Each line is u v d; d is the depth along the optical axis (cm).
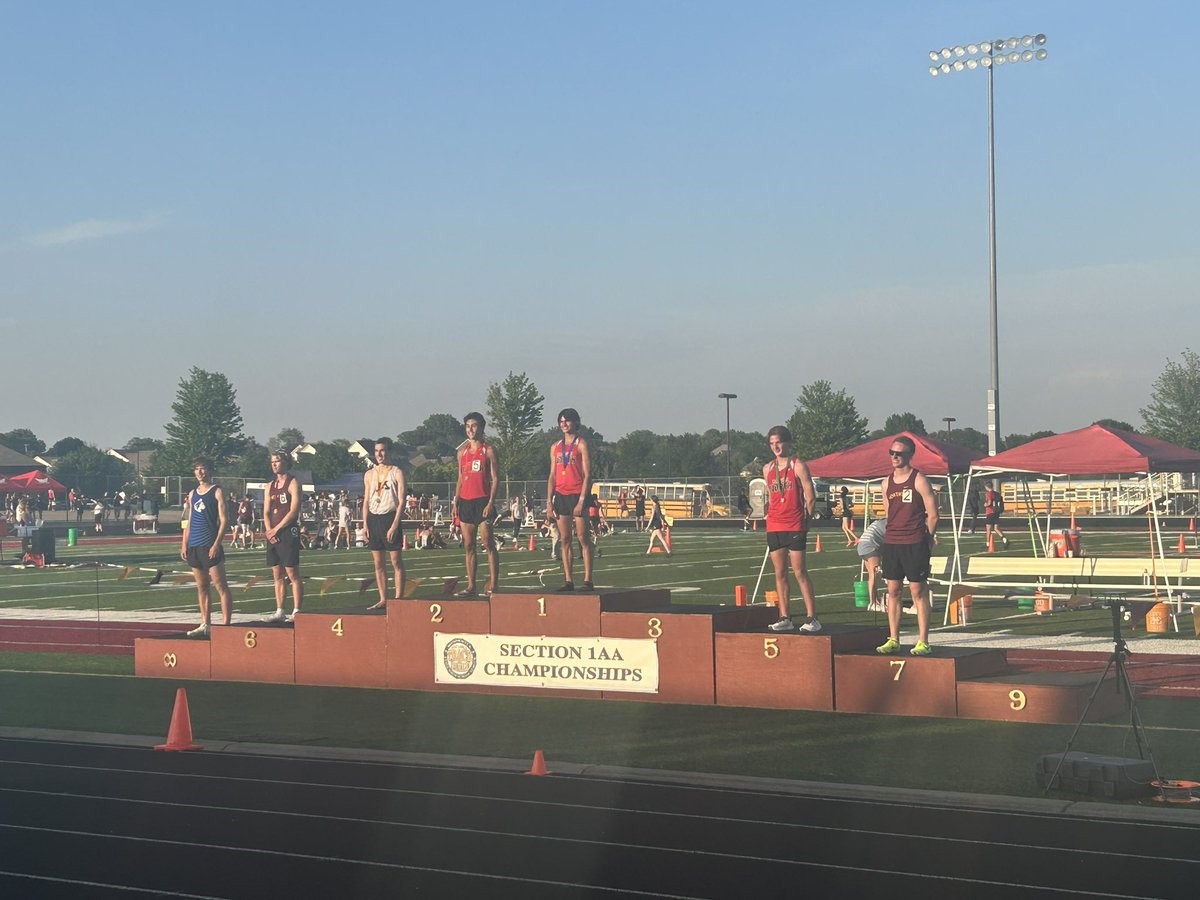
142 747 1154
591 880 741
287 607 2334
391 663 1465
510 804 925
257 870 767
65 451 15900
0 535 4025
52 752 1132
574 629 1379
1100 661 1562
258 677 1530
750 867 762
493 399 8175
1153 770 922
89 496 7919
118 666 1683
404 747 1135
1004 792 934
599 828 855
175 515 7319
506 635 1409
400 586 1560
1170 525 5131
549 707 1325
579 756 1084
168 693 1449
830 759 1050
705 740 1137
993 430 4062
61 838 842
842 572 3003
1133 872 739
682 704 1326
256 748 1140
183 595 2628
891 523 1269
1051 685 1185
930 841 812
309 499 6297
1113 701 1214
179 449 10425
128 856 799
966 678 1235
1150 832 828
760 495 6006
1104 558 2162
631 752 1095
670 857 786
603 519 5062
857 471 2209
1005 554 3512
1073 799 912
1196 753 1055
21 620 2219
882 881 729
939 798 923
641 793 954
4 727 1248
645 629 1347
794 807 905
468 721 1252
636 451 11981
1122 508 5903
